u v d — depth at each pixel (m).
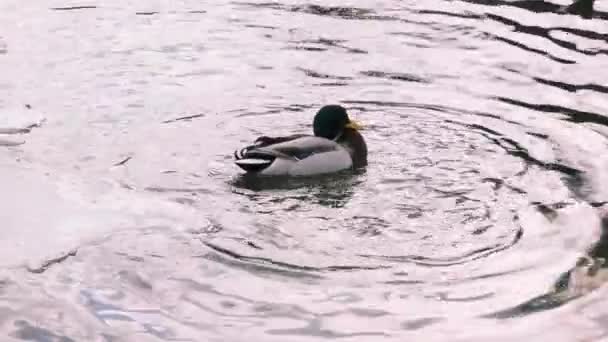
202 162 12.53
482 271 9.66
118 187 11.73
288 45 18.06
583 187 11.83
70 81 15.93
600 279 9.49
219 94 15.35
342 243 10.24
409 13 20.39
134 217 10.88
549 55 17.41
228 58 17.23
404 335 8.54
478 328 8.65
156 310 8.95
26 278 9.52
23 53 17.41
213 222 10.76
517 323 8.73
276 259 9.88
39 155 12.77
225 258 9.90
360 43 18.19
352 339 8.48
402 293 9.23
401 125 13.98
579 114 14.54
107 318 8.82
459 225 10.70
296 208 11.12
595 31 18.94
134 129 13.78
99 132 13.66
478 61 17.11
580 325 8.70
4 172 12.11
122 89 15.55
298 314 8.88
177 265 9.76
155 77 16.17
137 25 19.33
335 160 12.12
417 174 12.14
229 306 9.02
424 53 17.56
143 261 9.85
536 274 9.60
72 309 8.98
